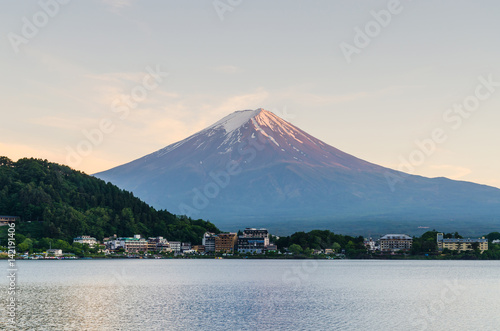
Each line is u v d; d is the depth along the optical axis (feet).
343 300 643.86
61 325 474.49
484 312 562.25
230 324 488.44
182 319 507.30
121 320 498.69
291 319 513.45
